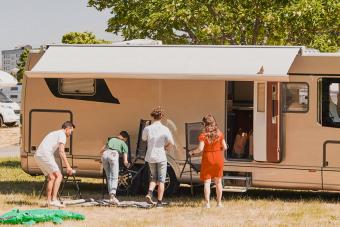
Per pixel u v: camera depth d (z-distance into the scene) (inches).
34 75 702.5
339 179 660.7
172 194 701.3
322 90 663.8
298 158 668.7
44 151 621.6
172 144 642.2
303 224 547.8
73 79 725.3
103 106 717.9
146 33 1083.9
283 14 972.6
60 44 733.9
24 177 863.1
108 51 717.9
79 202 658.2
